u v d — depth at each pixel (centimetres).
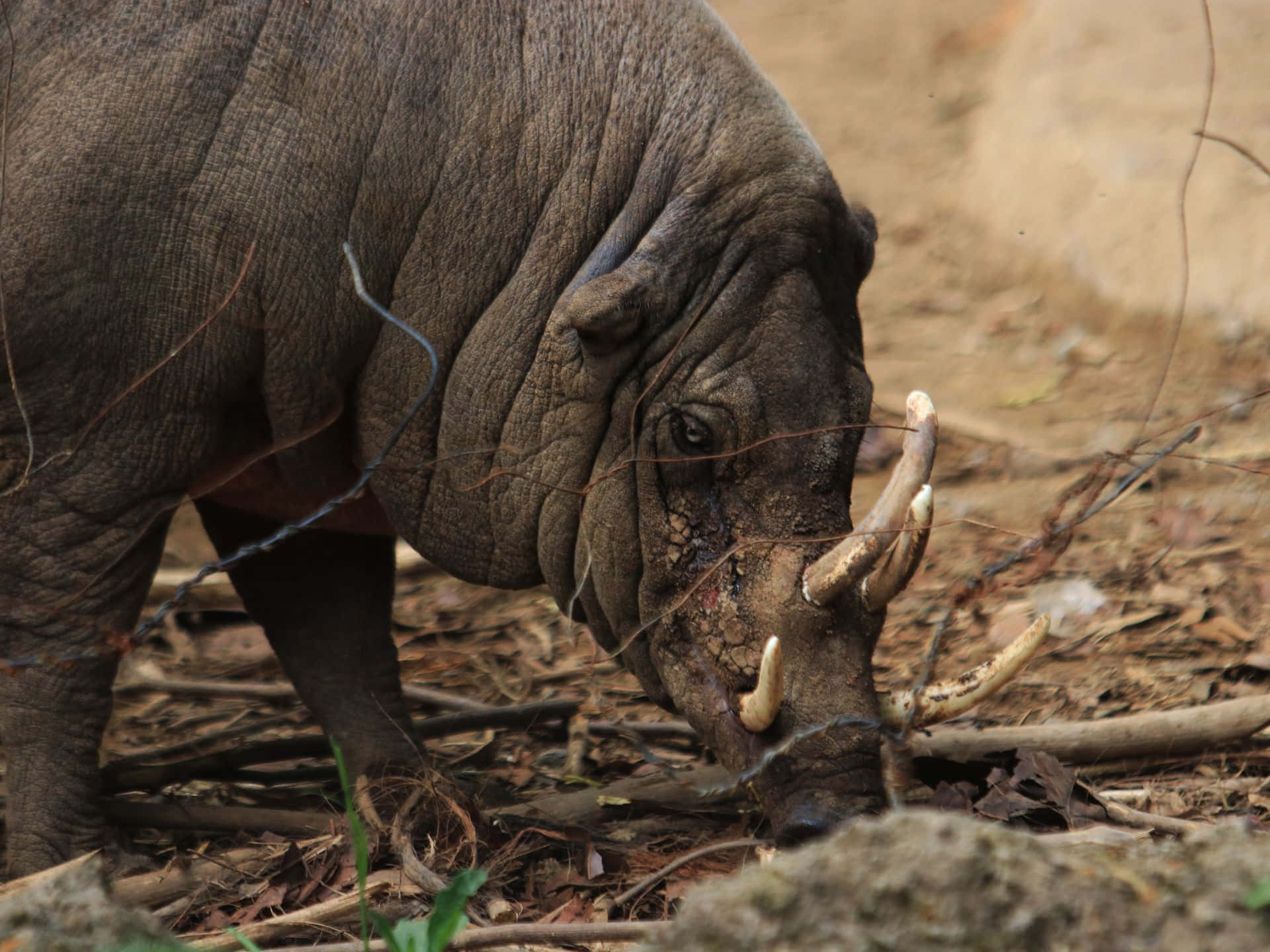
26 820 760
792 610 678
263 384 781
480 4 770
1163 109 2109
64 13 750
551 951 627
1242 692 955
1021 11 3039
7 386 753
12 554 763
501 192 758
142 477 770
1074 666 1018
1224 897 434
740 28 3494
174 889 717
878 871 441
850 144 2717
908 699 680
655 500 718
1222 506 1286
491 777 929
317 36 754
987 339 1881
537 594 1287
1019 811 746
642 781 849
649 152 749
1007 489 1402
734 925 439
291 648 922
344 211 755
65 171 732
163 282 747
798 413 707
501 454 766
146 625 664
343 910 653
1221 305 1725
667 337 719
